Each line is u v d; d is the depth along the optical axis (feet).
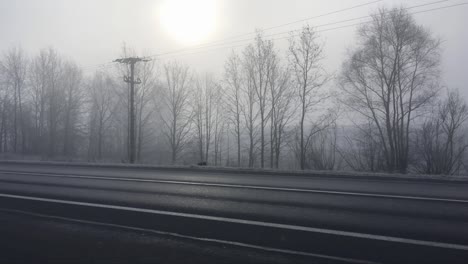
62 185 41.78
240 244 19.76
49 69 161.48
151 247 19.52
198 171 56.65
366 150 112.68
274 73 115.34
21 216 26.89
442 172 106.63
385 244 19.48
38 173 55.36
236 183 41.78
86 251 19.01
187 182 43.11
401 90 107.65
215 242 20.16
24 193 36.29
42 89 163.73
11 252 18.99
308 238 20.63
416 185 39.73
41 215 27.02
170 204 30.01
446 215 25.62
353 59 109.50
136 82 99.14
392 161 106.11
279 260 17.44
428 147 108.88
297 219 24.68
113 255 18.35
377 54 106.83
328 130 113.80
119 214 26.91
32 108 167.43
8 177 50.26
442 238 20.38
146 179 46.50
